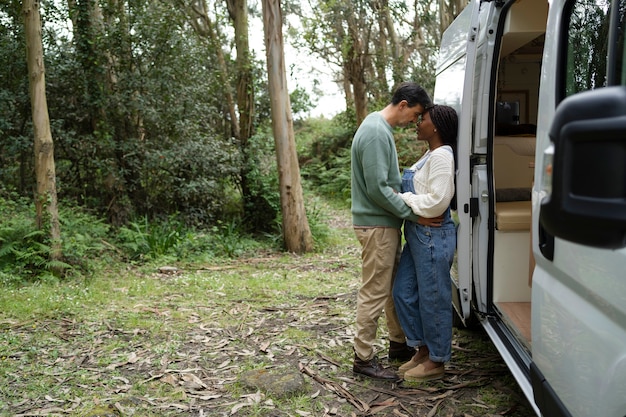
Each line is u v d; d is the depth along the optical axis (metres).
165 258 8.37
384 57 18.00
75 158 9.91
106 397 3.68
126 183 9.95
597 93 1.13
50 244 7.17
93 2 9.33
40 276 6.95
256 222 11.22
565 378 2.04
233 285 6.82
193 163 10.30
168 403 3.59
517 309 3.60
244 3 11.36
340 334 4.88
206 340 4.79
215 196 10.93
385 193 3.53
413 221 3.63
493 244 3.71
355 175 3.76
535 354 2.39
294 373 3.92
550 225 1.21
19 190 10.07
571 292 2.01
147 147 9.89
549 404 2.21
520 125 4.70
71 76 9.39
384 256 3.72
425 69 18.08
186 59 10.09
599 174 1.11
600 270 1.73
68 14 9.40
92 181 10.02
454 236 3.70
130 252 8.63
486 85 3.61
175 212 10.34
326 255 9.22
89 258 7.85
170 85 9.82
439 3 17.17
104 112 9.58
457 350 4.46
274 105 9.26
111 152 9.60
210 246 9.37
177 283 6.93
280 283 6.91
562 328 2.05
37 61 6.97
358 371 3.93
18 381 3.92
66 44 9.60
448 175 3.51
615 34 1.78
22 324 5.20
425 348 3.91
